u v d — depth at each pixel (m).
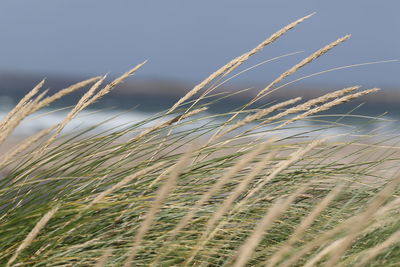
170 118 6.79
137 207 6.11
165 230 6.43
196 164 6.80
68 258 5.57
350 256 5.33
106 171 6.65
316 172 7.43
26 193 6.27
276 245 6.04
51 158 6.52
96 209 5.98
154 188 6.55
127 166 6.82
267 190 6.98
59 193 6.30
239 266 3.55
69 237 6.29
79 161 6.63
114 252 6.05
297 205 6.99
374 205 3.33
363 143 7.77
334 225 6.41
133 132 6.98
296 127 7.18
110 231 6.23
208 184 6.68
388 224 5.95
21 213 6.04
